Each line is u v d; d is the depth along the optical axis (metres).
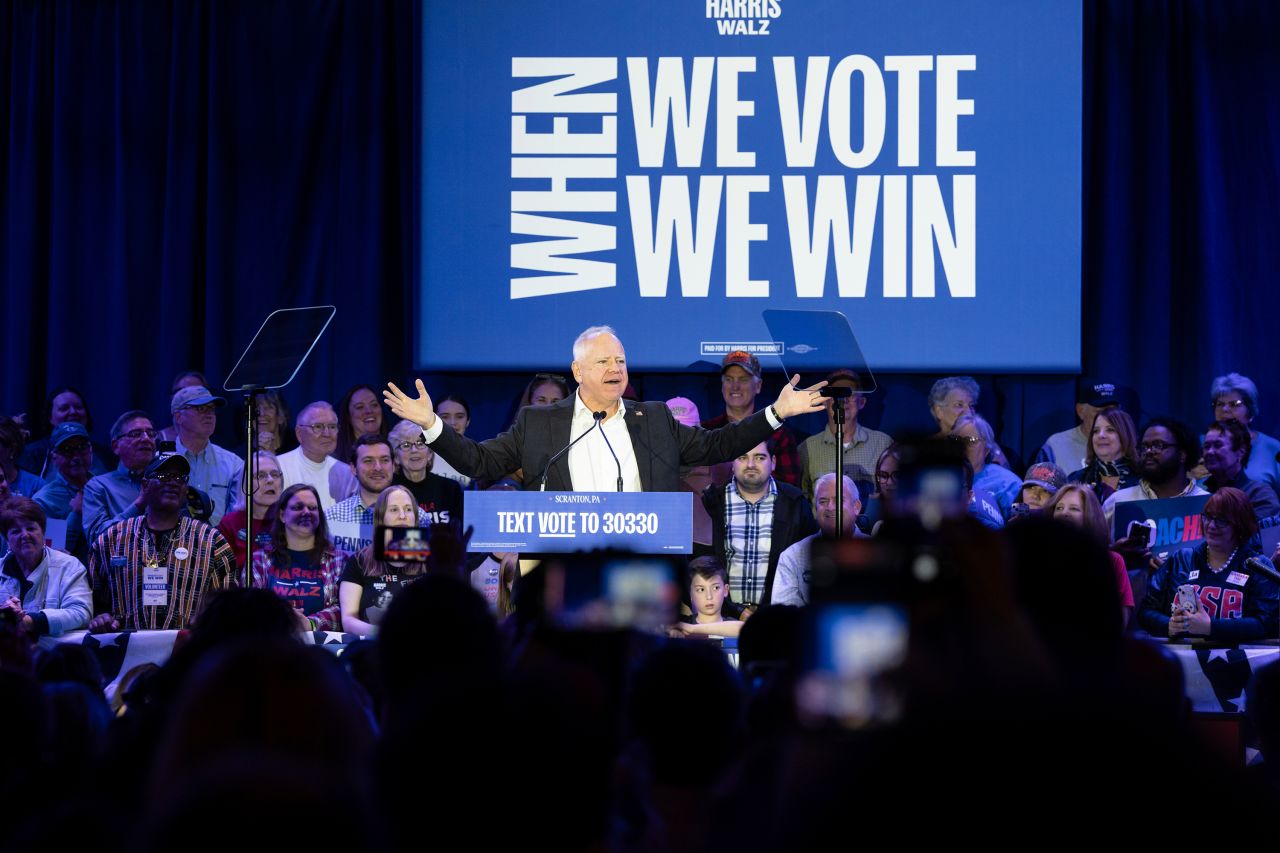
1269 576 7.79
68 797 2.72
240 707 1.93
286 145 12.22
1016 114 11.79
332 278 12.23
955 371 11.77
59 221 12.20
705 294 11.82
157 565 8.81
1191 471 11.02
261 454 10.12
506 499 7.16
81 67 12.28
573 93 11.89
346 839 1.05
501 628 4.34
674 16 11.88
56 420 11.59
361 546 9.97
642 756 2.99
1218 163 11.95
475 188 11.88
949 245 11.79
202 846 1.02
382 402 12.06
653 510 7.19
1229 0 11.97
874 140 11.84
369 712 3.84
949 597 2.24
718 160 11.87
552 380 11.62
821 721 1.85
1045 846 0.88
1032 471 9.91
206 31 12.23
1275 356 11.93
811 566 2.29
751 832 1.46
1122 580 8.13
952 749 0.92
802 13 11.87
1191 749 0.93
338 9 12.20
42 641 8.26
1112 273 11.96
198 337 12.26
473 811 1.56
